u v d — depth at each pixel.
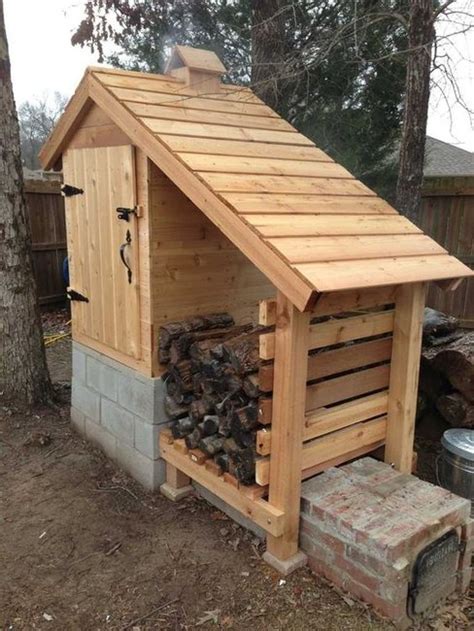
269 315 2.33
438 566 2.37
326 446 2.75
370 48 5.31
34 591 2.47
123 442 3.44
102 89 2.98
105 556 2.69
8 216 4.11
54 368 5.70
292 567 2.54
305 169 3.11
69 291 3.73
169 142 2.67
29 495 3.22
